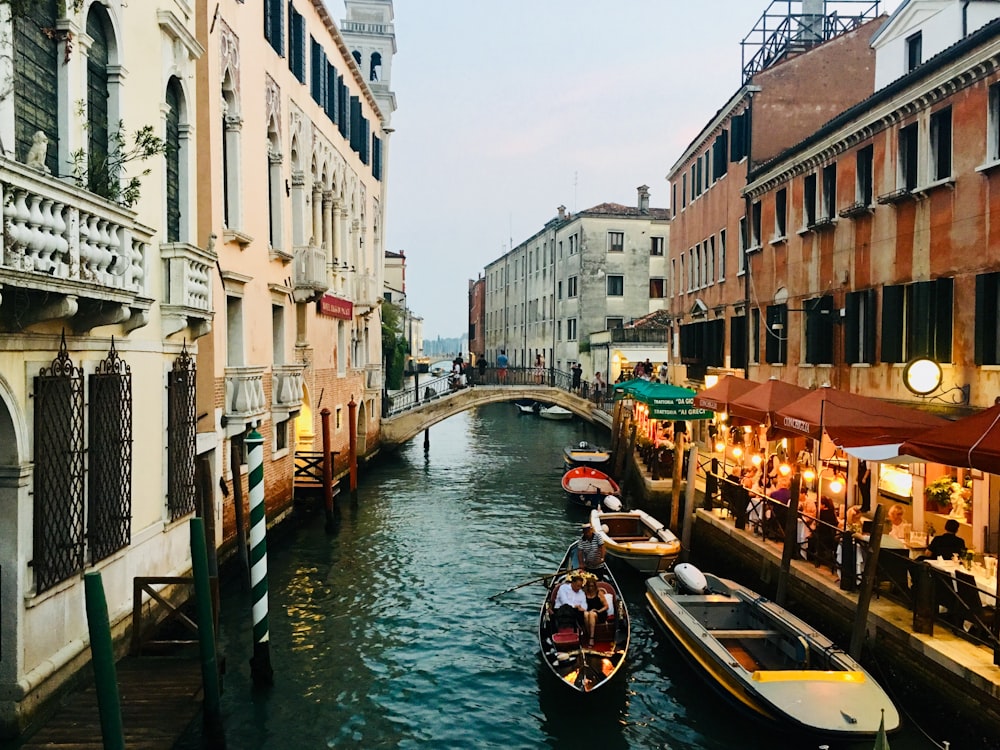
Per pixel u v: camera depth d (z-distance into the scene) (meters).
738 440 18.86
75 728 6.56
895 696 8.55
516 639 11.34
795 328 16.11
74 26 7.48
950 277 10.88
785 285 16.72
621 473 24.20
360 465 25.20
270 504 15.24
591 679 8.74
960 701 7.50
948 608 8.18
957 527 9.49
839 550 10.44
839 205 14.20
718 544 14.39
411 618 12.09
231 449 12.35
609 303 44.22
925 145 11.48
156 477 9.38
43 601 6.83
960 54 10.41
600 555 11.93
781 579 10.72
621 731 8.70
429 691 9.59
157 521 9.39
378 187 29.14
